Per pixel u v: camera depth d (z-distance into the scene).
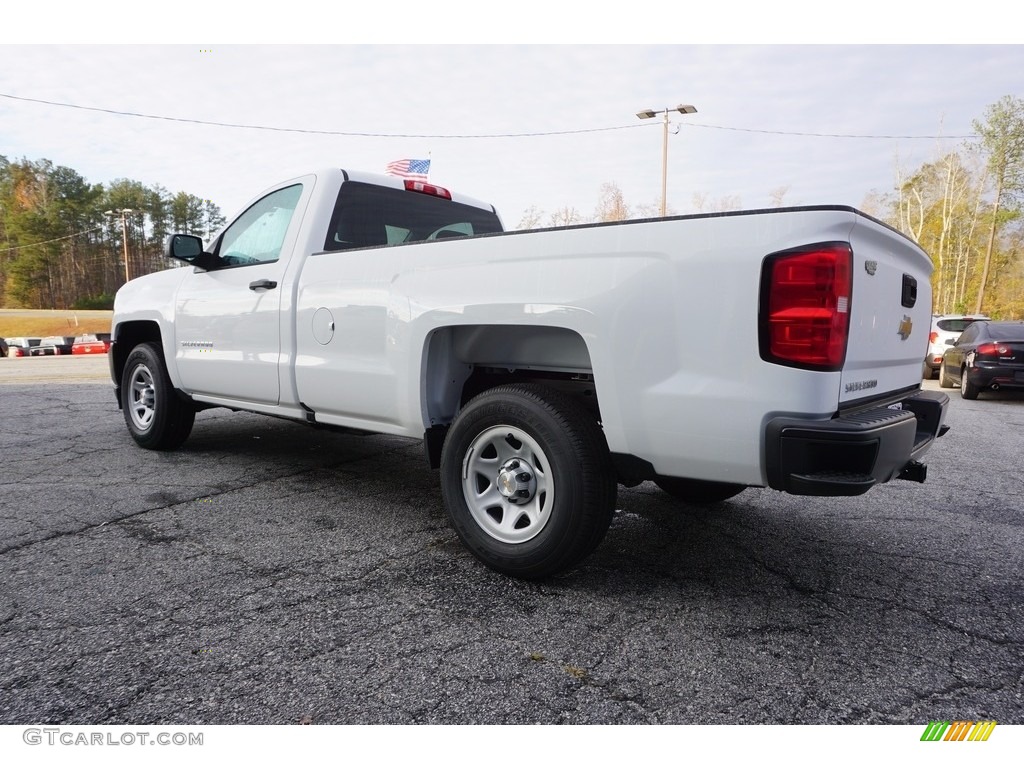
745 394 2.28
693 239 2.37
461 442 2.97
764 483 2.33
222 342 4.42
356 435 6.23
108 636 2.34
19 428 6.42
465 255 3.00
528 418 2.72
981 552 3.35
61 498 4.03
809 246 2.19
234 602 2.63
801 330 2.20
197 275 4.74
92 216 87.69
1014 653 2.32
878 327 2.63
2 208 86.94
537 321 2.72
